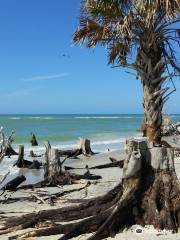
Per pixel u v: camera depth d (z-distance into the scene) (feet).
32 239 28.76
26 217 32.14
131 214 29.78
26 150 110.93
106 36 41.01
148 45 38.14
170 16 36.81
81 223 29.25
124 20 38.09
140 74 38.47
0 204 41.50
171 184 30.58
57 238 28.86
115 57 42.45
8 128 233.96
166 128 151.02
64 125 296.92
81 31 42.22
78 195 45.73
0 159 39.14
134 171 30.42
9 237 29.12
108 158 93.15
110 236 28.55
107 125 315.58
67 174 56.08
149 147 31.17
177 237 28.27
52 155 55.77
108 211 29.81
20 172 72.69
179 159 76.02
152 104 37.68
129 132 213.25
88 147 99.81
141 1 36.83
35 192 49.19
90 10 40.40
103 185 52.54
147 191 30.35
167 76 37.70
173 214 29.78
